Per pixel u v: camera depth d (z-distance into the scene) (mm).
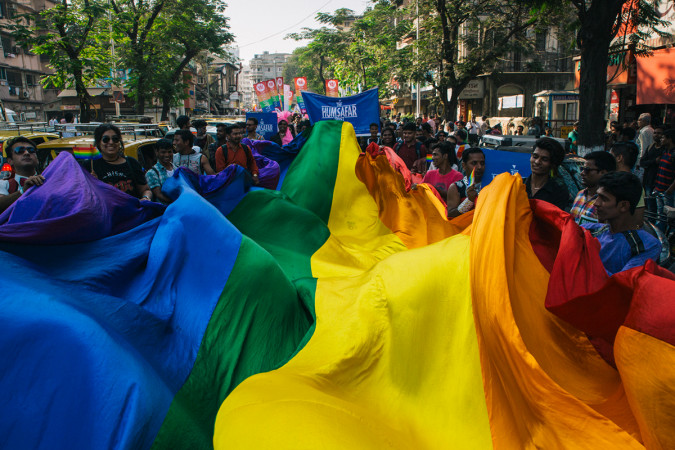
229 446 2484
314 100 13766
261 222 6105
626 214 3713
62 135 11539
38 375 2711
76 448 2584
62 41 23969
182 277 4012
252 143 9273
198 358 3564
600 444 2684
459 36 29422
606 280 3115
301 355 3553
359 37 54906
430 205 6449
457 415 3131
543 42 38719
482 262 3189
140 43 30250
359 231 7406
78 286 3578
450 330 3365
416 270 3604
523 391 2910
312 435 2508
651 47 17547
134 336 3344
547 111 31891
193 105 70875
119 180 5648
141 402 2641
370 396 3320
